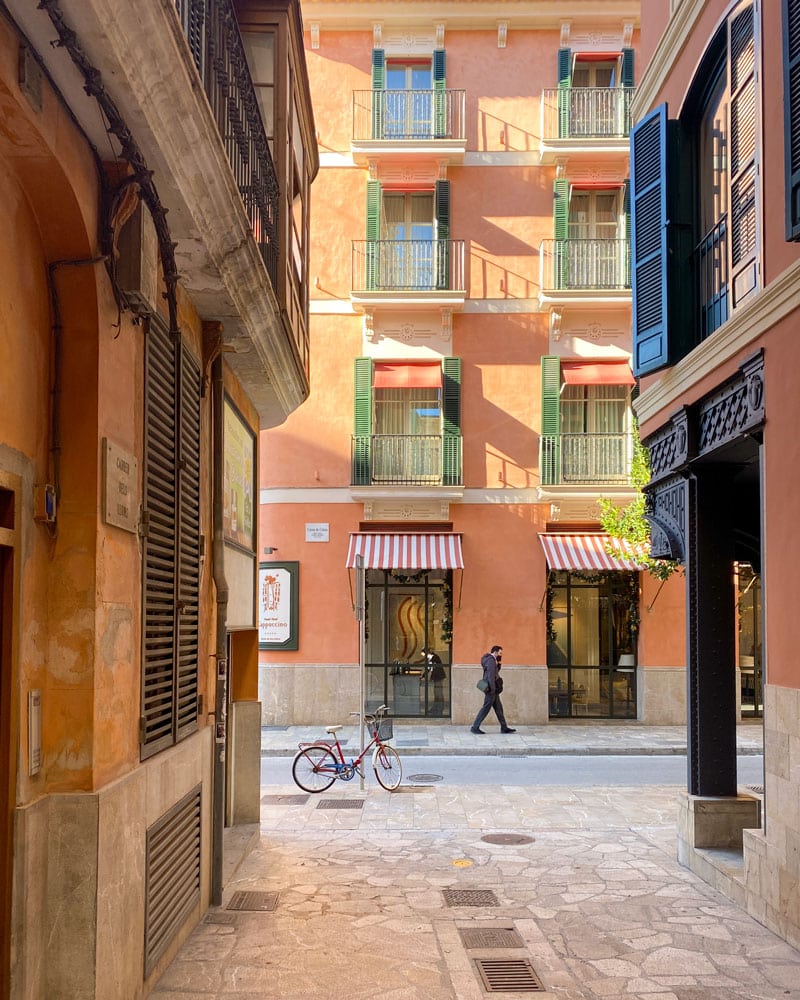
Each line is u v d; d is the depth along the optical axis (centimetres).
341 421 1933
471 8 1967
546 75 1989
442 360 1928
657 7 962
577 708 1958
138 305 465
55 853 409
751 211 719
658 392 910
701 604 812
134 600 488
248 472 924
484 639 1895
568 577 1980
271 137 789
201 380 677
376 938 615
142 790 488
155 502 534
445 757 1558
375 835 951
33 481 408
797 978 548
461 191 1970
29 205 405
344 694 1888
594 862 832
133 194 445
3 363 377
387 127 1969
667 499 901
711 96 825
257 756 961
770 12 657
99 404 430
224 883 747
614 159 1952
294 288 906
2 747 380
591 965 569
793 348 607
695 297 857
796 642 600
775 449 636
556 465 1894
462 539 1908
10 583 387
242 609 883
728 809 792
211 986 525
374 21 1973
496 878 774
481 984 536
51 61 359
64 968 405
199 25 532
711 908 687
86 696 418
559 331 1936
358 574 1286
